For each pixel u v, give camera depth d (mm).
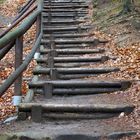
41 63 9062
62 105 5926
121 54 9258
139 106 5961
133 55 9047
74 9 13664
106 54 9469
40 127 5527
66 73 8062
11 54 11273
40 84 7125
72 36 11102
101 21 12008
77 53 9648
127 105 5922
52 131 5258
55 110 5918
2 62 10633
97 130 5266
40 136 5043
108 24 11570
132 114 5820
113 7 12727
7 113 6832
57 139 5043
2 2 18281
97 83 7109
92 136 5066
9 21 15656
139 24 10742
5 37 5273
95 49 9680
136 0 11953
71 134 5082
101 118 5902
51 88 7090
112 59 8953
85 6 13875
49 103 6297
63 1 14461
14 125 5680
